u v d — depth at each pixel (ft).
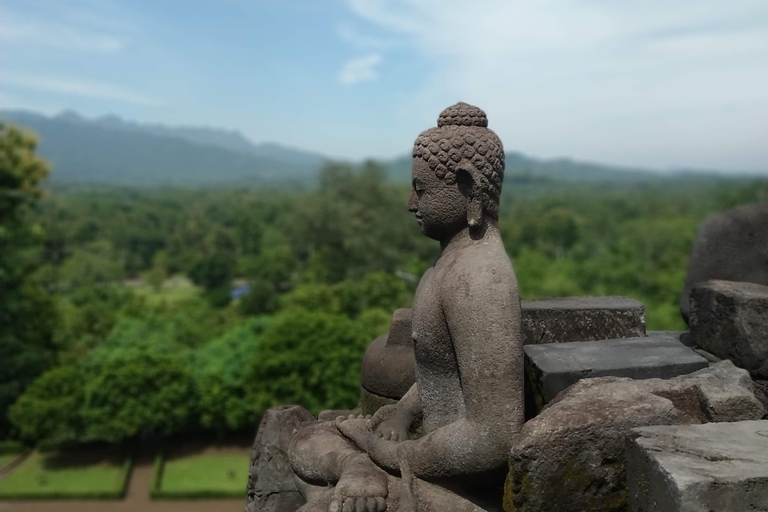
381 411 9.41
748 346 9.05
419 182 8.53
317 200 116.47
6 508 53.06
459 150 8.21
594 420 6.84
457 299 7.60
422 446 7.81
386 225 113.39
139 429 66.13
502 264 7.77
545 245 174.40
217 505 54.80
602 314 9.88
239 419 64.59
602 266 112.57
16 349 67.56
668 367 8.36
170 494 55.47
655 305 95.25
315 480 9.21
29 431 61.16
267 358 63.41
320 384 62.75
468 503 7.79
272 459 11.12
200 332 86.58
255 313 109.70
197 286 193.67
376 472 8.22
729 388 7.55
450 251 8.46
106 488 56.54
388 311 89.61
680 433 6.70
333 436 9.50
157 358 64.59
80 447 67.26
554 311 9.89
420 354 8.46
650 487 6.27
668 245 128.16
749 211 11.69
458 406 8.38
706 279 11.70
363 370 11.59
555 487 6.78
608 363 8.42
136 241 224.12
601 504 6.82
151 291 184.03
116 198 353.92
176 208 295.28
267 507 10.96
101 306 99.45
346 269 114.93
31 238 65.72
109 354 69.10
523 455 6.79
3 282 67.36
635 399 7.17
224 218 251.80
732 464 6.06
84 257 166.50
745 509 5.78
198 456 65.51
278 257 127.34
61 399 61.87
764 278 11.39
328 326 64.18
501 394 7.29
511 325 7.40
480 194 8.18
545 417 6.91
